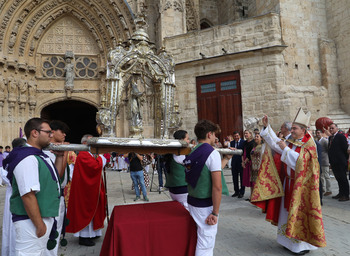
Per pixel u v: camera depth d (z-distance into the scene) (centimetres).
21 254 229
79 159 421
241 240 421
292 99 1292
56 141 362
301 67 1385
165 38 1529
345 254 358
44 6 1658
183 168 399
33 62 1669
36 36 1664
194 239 300
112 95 491
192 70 1483
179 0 1608
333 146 681
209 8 2081
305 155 371
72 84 1706
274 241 417
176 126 544
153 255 288
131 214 321
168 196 774
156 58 532
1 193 1009
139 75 545
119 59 499
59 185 279
